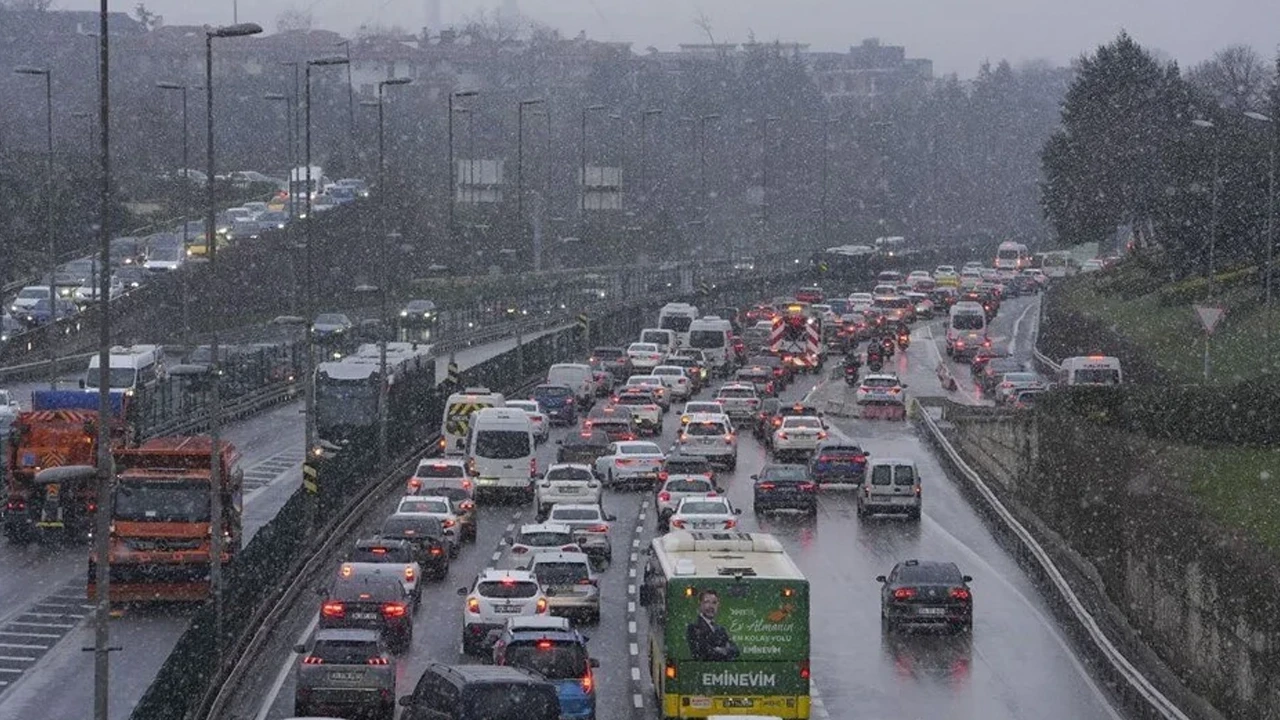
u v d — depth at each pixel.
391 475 96.94
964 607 62.44
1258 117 106.00
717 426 107.94
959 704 52.59
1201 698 52.16
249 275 176.50
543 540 69.50
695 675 45.69
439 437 117.25
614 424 110.75
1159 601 58.09
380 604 57.72
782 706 45.78
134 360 120.75
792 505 90.44
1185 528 55.34
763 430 120.19
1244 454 66.00
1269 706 46.00
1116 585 65.00
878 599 69.62
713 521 76.19
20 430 78.56
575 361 165.50
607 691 53.00
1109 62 198.25
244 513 88.94
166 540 66.12
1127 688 52.28
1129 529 63.22
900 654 59.72
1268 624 46.31
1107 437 70.19
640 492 100.69
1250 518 55.97
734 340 168.38
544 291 197.62
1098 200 195.00
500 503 96.56
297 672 52.25
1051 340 165.25
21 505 78.69
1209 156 138.88
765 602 45.78
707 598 45.78
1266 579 46.88
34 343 143.25
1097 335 138.38
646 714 49.94
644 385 128.62
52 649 59.81
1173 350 114.75
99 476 44.12
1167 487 61.91
